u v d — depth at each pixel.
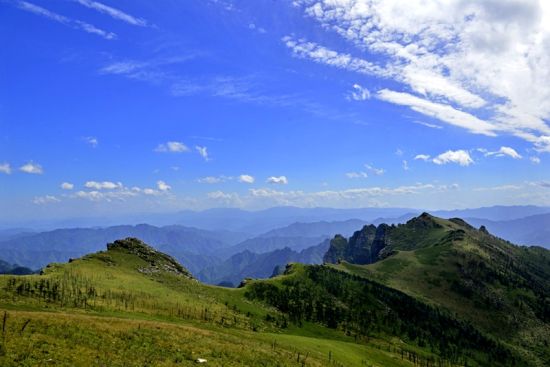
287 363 79.38
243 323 169.00
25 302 110.38
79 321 66.81
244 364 67.00
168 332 75.38
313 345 127.00
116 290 162.38
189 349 66.25
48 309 105.00
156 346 62.97
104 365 48.47
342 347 143.75
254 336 118.81
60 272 179.25
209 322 146.12
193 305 171.88
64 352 49.50
